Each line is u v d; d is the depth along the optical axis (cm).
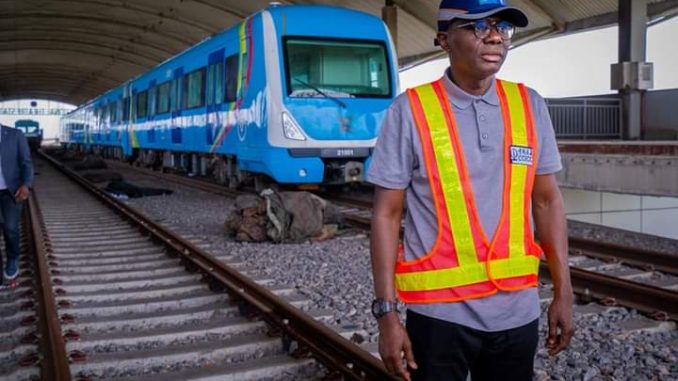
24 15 3272
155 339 543
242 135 1353
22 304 664
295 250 912
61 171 2973
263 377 465
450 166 229
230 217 1026
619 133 2084
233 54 1410
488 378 247
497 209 230
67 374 426
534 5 2080
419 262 233
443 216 229
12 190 725
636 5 1927
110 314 629
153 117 2258
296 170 1231
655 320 563
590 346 502
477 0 225
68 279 758
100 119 3681
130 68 5031
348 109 1257
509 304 233
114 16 3322
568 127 2033
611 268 777
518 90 243
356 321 581
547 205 247
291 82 1227
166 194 1761
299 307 630
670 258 758
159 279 750
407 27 2553
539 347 498
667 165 1183
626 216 1510
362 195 1566
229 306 639
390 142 236
